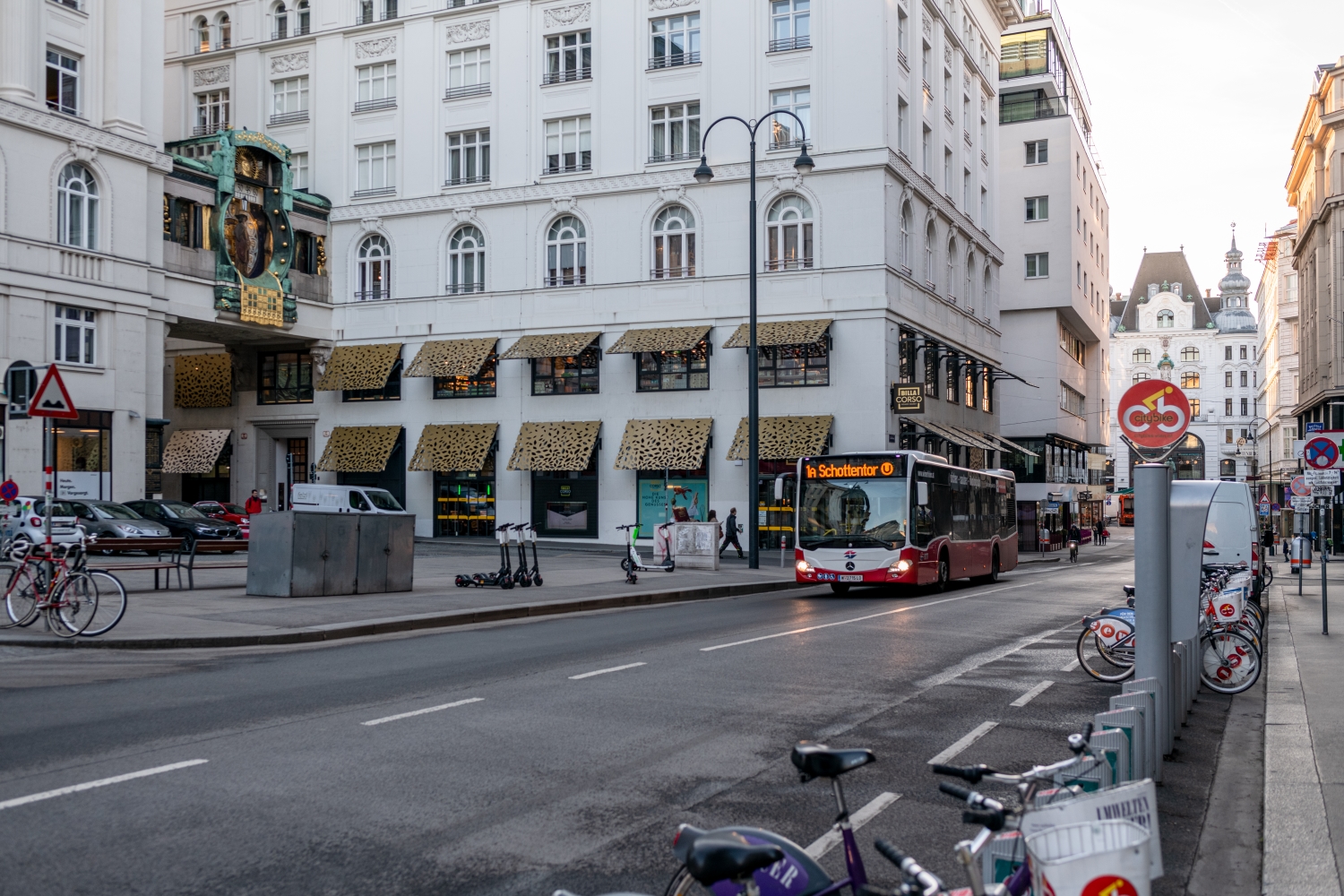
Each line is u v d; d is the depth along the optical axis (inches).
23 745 308.7
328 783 271.9
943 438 1619.1
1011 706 396.8
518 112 1685.5
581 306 1640.0
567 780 280.5
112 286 1392.7
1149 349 5585.6
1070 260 2400.3
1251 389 5423.2
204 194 1563.7
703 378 1572.3
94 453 1369.3
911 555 928.9
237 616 631.8
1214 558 826.8
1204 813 267.9
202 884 199.3
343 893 197.0
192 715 357.4
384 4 1779.0
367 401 1774.1
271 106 1840.6
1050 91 2459.4
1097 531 2768.2
